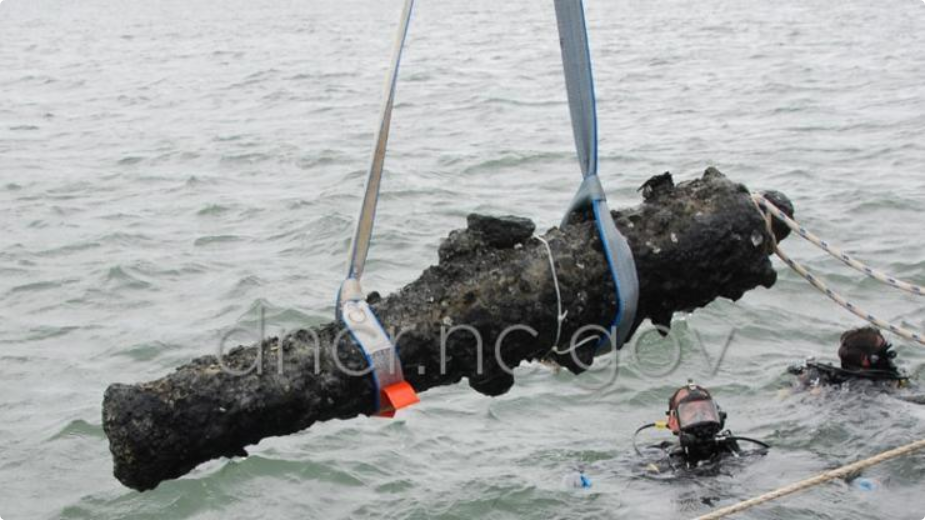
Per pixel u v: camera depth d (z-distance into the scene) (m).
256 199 14.84
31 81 29.31
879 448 7.83
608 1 50.59
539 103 21.77
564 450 8.23
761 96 22.12
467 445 8.34
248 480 7.81
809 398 8.82
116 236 13.29
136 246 12.91
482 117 20.53
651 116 20.38
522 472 7.92
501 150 17.22
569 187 15.17
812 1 45.53
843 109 20.34
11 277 11.90
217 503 7.57
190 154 18.12
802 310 10.63
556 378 9.36
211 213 14.29
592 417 8.77
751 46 30.92
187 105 23.95
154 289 11.45
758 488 7.38
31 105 24.77
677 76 25.38
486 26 40.69
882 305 10.77
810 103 21.08
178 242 13.04
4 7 64.38
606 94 23.16
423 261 12.13
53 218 14.30
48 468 7.98
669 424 8.01
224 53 35.06
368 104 22.66
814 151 16.91
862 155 16.53
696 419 7.72
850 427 8.21
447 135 18.91
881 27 34.97
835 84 23.34
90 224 13.95
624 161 16.61
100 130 21.00
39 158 18.38
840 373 8.98
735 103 21.41
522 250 4.54
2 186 16.16
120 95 25.91
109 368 9.60
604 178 15.60
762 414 8.66
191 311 10.83
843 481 7.43
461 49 32.56
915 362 9.54
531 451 8.24
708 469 7.72
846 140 17.58
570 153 16.94
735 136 18.20
